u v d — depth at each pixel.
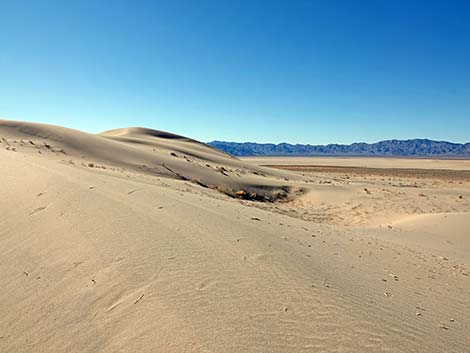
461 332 4.12
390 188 28.30
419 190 26.95
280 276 4.74
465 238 11.90
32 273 5.13
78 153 28.59
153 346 3.26
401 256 8.05
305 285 4.53
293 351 3.12
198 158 45.00
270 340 3.26
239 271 4.79
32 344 3.69
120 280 4.52
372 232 11.62
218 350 3.09
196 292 4.14
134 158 30.67
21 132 31.58
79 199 7.96
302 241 7.41
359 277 5.59
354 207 20.06
